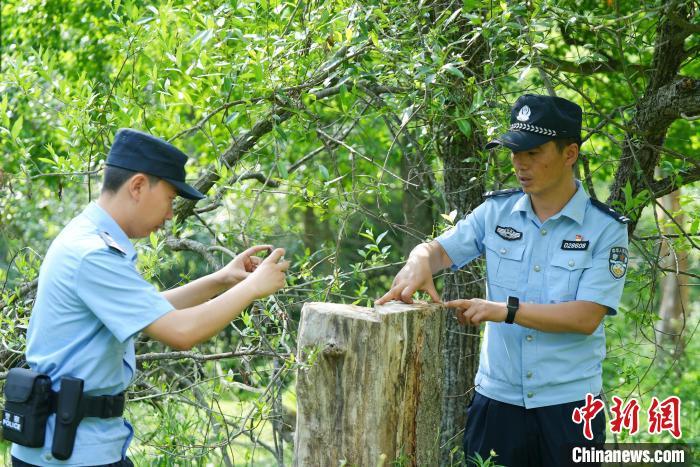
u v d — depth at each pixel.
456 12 3.05
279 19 3.22
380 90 3.70
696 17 3.60
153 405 3.63
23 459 2.26
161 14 3.34
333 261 3.74
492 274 2.82
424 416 2.65
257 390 3.44
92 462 2.21
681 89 3.49
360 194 3.54
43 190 6.16
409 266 2.75
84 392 2.22
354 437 2.46
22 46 6.98
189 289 2.60
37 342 2.26
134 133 2.30
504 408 2.78
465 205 3.99
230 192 4.45
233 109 3.69
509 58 3.71
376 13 2.96
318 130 3.54
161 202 2.32
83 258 2.18
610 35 3.78
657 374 6.84
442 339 2.71
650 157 3.78
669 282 8.66
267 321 3.63
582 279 2.66
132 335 2.15
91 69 6.92
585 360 2.72
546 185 2.66
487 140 3.83
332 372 2.47
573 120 2.63
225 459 3.53
